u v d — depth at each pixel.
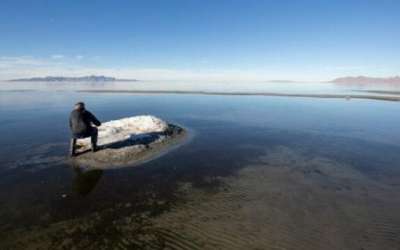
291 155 15.71
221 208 9.32
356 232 8.03
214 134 20.92
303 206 9.59
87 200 9.70
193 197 10.12
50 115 29.69
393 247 7.37
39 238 7.46
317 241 7.55
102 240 7.42
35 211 8.90
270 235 7.78
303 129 23.31
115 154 14.52
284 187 11.23
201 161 14.31
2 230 7.81
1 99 52.41
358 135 21.19
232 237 7.64
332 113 34.19
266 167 13.64
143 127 19.50
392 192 10.90
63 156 14.55
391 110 38.06
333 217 8.88
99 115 31.14
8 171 12.43
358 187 11.35
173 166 13.45
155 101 49.78
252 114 32.50
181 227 8.11
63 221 8.31
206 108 38.69
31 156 14.62
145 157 14.60
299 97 63.06
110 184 11.15
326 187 11.31
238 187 11.13
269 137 20.12
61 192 10.33
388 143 18.73
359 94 76.88
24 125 23.52
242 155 15.53
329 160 14.91
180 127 22.56
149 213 8.88
